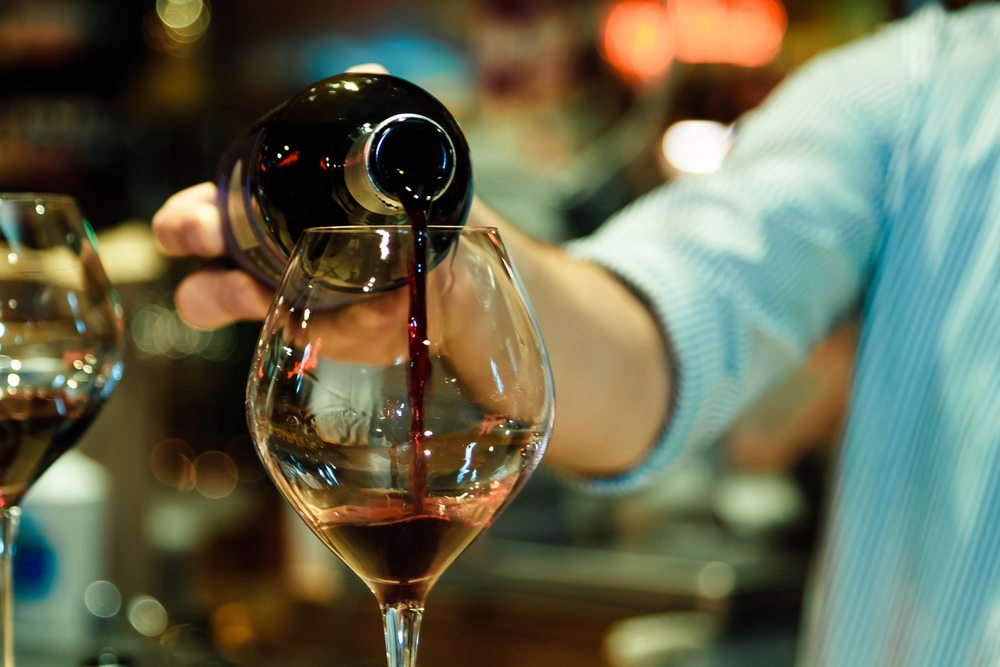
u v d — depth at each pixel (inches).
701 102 90.7
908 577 38.7
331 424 23.5
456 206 26.7
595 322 35.5
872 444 39.9
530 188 100.0
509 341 24.0
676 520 83.7
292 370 23.6
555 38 118.6
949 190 39.2
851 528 40.1
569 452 36.4
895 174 41.0
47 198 29.0
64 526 47.1
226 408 112.4
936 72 40.8
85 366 28.9
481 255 24.0
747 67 91.1
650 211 41.3
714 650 69.5
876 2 105.8
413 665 24.3
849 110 41.6
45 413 28.4
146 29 140.0
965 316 37.9
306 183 26.5
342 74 27.4
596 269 37.8
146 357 99.2
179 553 76.6
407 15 146.0
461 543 24.2
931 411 38.4
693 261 38.1
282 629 84.2
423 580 24.3
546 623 78.4
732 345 38.3
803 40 102.3
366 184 25.5
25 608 46.8
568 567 79.4
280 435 23.6
